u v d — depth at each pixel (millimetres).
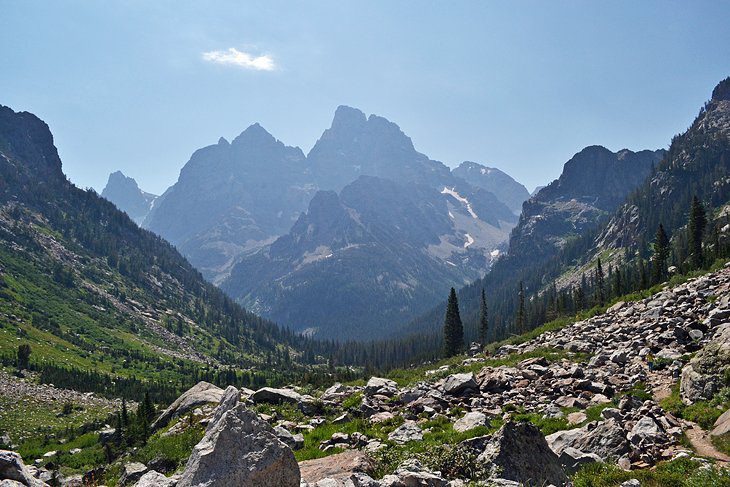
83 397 126625
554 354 39875
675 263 148750
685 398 22531
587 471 15922
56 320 199000
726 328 24938
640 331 39844
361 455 17438
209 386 39188
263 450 11711
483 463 15969
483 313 109812
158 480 14672
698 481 13914
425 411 27641
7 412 103812
